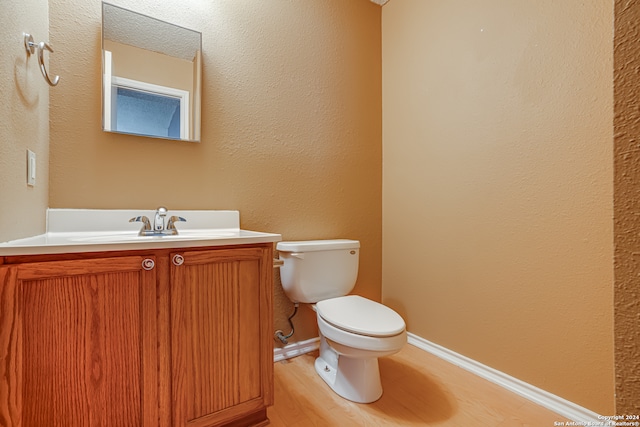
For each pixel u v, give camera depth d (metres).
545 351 1.34
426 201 1.87
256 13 1.68
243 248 1.12
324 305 1.49
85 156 1.28
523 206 1.41
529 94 1.38
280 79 1.75
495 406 1.33
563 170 1.27
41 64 0.98
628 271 0.40
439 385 1.50
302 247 1.61
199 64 1.50
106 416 0.89
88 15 1.30
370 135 2.13
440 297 1.79
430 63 1.84
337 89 1.98
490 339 1.54
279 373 1.61
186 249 1.01
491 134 1.53
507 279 1.47
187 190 1.49
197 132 1.50
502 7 1.48
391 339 1.22
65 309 0.84
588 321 1.21
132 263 0.92
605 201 1.16
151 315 0.95
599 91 1.17
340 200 1.99
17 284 0.78
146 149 1.40
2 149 0.82
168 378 0.98
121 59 1.35
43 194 1.15
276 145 1.74
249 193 1.66
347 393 1.38
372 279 2.13
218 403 1.07
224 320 1.08
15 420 0.77
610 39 1.15
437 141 1.80
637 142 0.39
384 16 2.17
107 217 1.30
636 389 0.40
